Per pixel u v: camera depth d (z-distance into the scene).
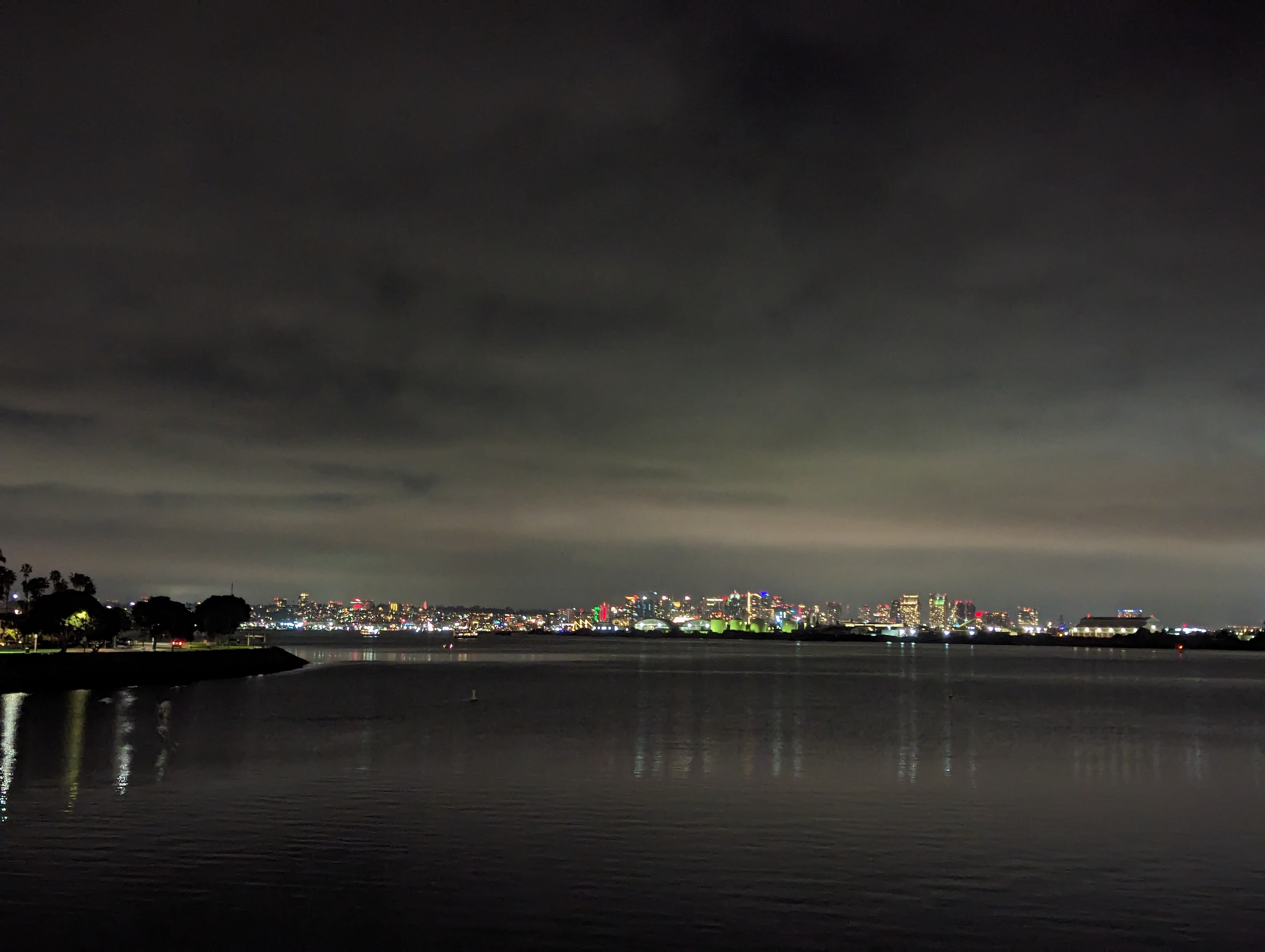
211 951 23.50
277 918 25.64
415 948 23.70
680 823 36.59
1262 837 35.06
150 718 76.75
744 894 27.81
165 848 32.19
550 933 24.78
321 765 50.72
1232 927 25.70
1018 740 66.25
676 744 61.50
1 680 103.94
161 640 188.12
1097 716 87.88
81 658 117.19
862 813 38.78
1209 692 130.12
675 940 24.39
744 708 93.06
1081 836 35.06
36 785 44.03
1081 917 26.33
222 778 45.94
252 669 157.25
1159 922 26.05
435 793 42.16
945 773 49.50
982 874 30.09
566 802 40.38
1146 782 47.19
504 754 55.38
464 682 137.12
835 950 23.91
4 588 158.50
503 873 29.56
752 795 42.41
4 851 31.75
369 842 33.12
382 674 159.88
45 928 24.80
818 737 66.69
